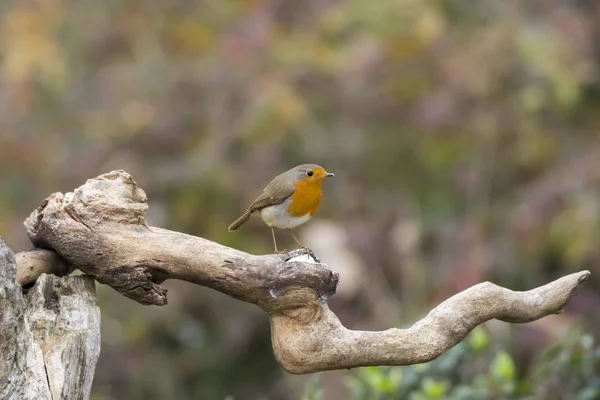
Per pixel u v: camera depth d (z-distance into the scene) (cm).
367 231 1485
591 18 1702
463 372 777
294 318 509
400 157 1634
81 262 502
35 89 1641
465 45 1650
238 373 1525
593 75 1664
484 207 1552
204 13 1788
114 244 502
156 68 1670
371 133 1647
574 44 1627
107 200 506
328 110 1661
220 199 1540
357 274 1423
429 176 1627
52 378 477
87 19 1742
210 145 1578
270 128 1558
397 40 1652
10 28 1678
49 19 1695
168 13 1780
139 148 1611
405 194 1602
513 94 1603
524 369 1207
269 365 1527
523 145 1574
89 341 498
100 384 1456
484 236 1495
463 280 1388
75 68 1727
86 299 506
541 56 1571
